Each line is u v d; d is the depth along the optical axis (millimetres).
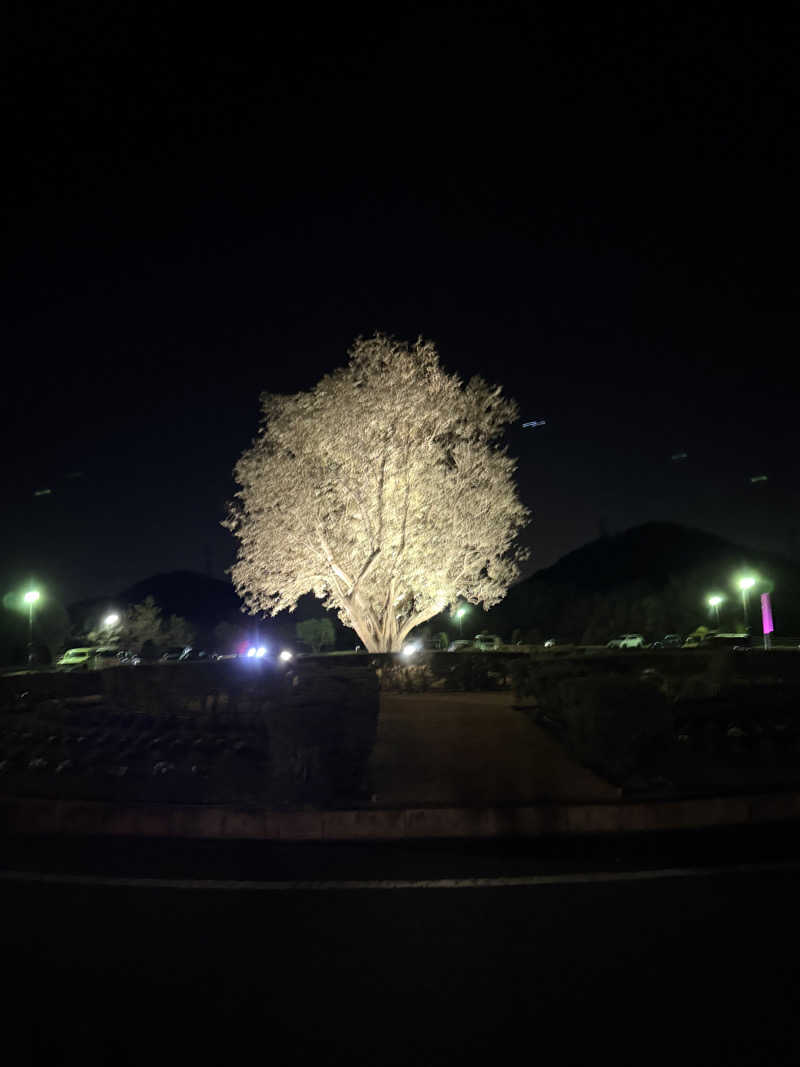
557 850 7797
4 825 8953
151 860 7559
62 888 6609
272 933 5480
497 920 5695
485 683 23703
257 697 14336
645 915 5727
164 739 12367
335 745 9555
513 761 11445
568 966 4797
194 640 80875
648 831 8570
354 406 31688
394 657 24625
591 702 10445
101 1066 3689
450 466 33594
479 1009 4230
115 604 83250
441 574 32906
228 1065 3688
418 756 11820
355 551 33031
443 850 7898
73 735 12961
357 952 5094
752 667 20422
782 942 5113
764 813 9039
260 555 33031
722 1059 3695
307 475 32562
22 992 4500
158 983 4613
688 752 11445
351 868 7234
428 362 32438
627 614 78375
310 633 62031
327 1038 3934
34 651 54938
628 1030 3979
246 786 10016
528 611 91000
